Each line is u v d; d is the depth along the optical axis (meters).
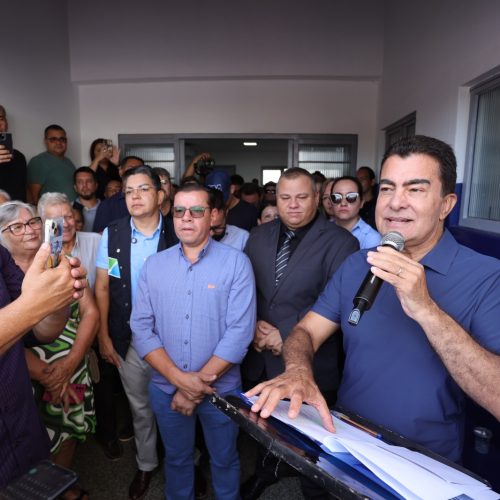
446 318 0.72
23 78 4.21
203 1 4.96
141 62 5.10
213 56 5.04
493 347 0.80
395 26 4.44
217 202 2.01
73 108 5.28
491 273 0.84
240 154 11.17
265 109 5.32
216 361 1.46
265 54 4.99
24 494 0.60
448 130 3.07
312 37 4.94
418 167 0.83
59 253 0.73
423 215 0.84
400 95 4.24
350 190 2.38
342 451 0.61
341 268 1.10
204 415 1.53
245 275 1.52
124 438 2.24
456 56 2.94
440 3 3.23
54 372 1.48
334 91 5.26
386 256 0.71
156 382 1.55
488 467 1.68
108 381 2.07
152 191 1.79
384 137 5.00
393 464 0.57
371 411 0.95
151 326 1.56
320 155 5.42
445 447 0.90
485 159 2.77
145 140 5.46
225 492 1.59
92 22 5.09
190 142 6.79
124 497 1.80
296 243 1.75
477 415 1.96
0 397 0.96
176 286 1.50
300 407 0.78
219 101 5.34
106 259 1.87
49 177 4.14
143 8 5.02
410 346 0.91
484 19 2.55
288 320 1.65
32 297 0.68
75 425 1.59
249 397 0.77
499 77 2.54
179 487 1.60
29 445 1.04
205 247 1.52
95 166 4.43
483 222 2.67
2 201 2.02
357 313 0.78
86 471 1.97
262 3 4.93
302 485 1.27
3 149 2.60
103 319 1.89
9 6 3.96
